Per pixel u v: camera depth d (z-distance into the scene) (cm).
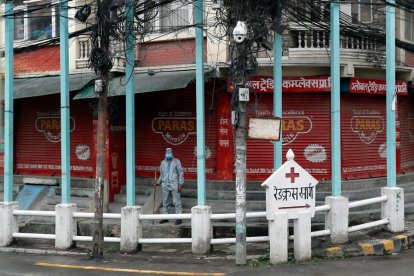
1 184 1574
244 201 860
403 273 796
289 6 1062
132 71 998
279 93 945
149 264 891
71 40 1466
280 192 863
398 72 1484
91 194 1423
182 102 1412
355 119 1391
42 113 1616
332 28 976
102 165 952
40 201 1449
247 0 844
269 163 1348
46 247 1046
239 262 859
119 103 1435
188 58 1388
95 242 945
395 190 1031
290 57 1292
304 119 1341
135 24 1123
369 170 1419
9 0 1085
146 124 1453
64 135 1034
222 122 1341
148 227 1091
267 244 1010
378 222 1010
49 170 1606
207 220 952
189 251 988
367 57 1343
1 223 1061
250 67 852
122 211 984
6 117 1072
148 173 1449
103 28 936
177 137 1419
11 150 1077
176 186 1180
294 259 879
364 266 846
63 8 1033
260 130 845
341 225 949
